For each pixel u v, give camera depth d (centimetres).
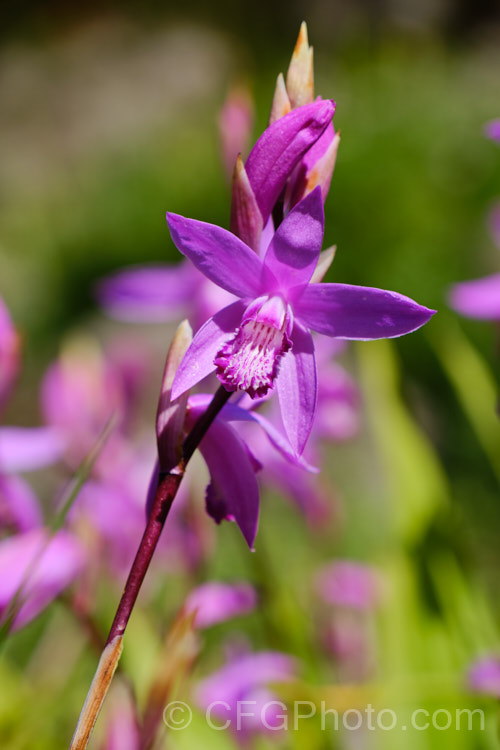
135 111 365
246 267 44
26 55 405
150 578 65
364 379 86
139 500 63
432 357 197
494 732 63
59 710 65
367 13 449
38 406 169
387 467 81
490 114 304
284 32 448
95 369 63
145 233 282
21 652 85
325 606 73
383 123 306
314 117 43
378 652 71
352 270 255
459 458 170
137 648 62
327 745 60
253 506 45
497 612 87
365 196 269
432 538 73
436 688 56
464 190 272
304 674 62
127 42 412
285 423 44
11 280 263
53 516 53
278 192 43
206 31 433
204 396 45
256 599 58
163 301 67
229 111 51
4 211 315
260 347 44
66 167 338
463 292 61
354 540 123
